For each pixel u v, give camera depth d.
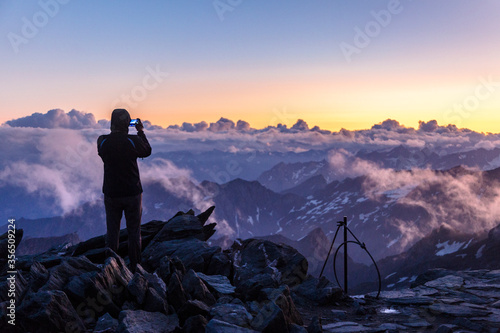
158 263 9.64
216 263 9.21
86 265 7.01
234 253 9.70
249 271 8.92
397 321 7.23
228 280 8.61
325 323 7.11
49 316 5.56
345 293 8.78
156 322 6.11
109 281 6.73
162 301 6.61
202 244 10.00
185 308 6.29
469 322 6.85
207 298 7.22
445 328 6.32
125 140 7.91
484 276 10.63
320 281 8.63
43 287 6.23
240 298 7.71
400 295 9.00
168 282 7.66
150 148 8.26
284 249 9.55
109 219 8.31
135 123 8.16
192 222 11.20
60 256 9.89
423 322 7.10
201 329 5.84
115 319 6.13
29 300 5.75
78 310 6.27
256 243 9.70
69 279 6.62
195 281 7.33
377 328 6.66
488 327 6.64
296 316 6.75
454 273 10.98
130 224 8.34
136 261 8.46
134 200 8.12
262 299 6.97
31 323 5.61
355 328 6.64
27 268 8.95
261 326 5.93
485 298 8.62
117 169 7.95
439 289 9.43
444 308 7.79
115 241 8.41
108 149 7.87
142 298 6.67
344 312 7.68
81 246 10.34
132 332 5.54
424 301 8.30
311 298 8.32
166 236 10.77
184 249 9.90
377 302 8.55
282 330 5.97
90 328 6.03
